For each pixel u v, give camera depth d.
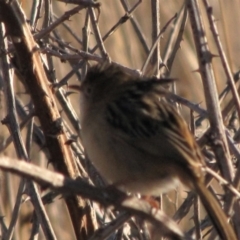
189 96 15.05
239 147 9.37
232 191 7.73
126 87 9.23
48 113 9.25
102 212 10.80
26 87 9.40
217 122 8.17
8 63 9.52
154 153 8.51
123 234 9.91
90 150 9.05
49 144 9.33
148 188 8.86
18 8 9.05
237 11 14.94
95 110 9.08
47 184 6.86
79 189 7.29
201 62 8.26
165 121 8.63
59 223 13.80
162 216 7.80
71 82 14.24
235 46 14.73
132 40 15.00
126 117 8.73
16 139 9.35
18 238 12.41
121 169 8.80
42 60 10.48
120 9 15.21
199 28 8.32
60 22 9.95
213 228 8.99
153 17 10.62
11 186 12.95
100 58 10.05
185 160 8.36
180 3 15.26
